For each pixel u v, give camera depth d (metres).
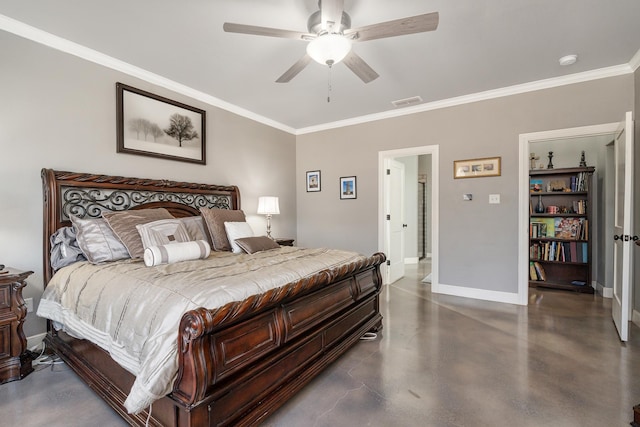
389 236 4.71
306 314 1.92
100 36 2.47
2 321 1.96
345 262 2.47
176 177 3.44
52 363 2.24
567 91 3.28
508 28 2.36
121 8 2.11
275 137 4.87
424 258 7.30
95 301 1.76
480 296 3.81
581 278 4.27
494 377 2.02
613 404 1.72
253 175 4.46
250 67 3.01
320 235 5.11
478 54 2.76
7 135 2.28
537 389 1.88
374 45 2.60
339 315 2.27
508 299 3.64
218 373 1.34
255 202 4.49
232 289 1.56
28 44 2.37
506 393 1.84
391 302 3.73
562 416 1.63
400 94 3.73
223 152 3.99
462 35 2.45
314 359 1.96
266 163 4.68
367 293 2.72
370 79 2.52
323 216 5.07
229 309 1.32
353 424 1.59
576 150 4.34
